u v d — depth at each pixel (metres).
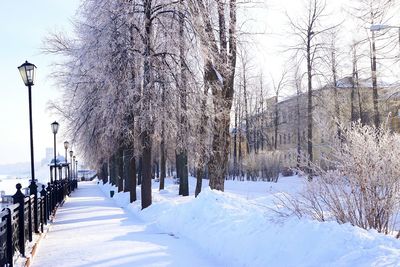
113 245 10.04
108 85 17.98
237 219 9.86
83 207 24.03
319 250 6.14
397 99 25.86
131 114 18.84
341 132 8.55
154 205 17.17
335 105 36.59
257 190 37.66
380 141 7.82
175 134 18.05
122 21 17.44
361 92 38.44
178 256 8.59
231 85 18.81
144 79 17.36
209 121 18.39
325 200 7.93
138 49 17.73
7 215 7.24
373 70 29.23
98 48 17.73
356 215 7.83
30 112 13.03
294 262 6.34
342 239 6.15
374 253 5.49
